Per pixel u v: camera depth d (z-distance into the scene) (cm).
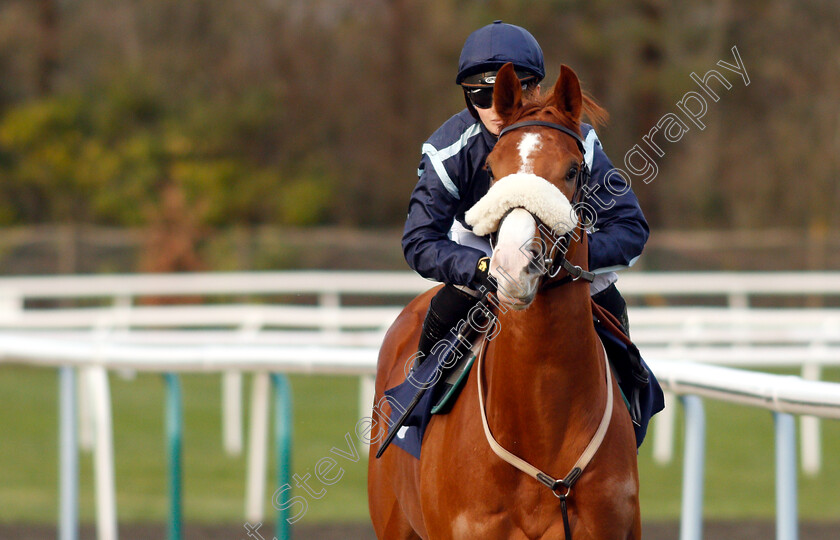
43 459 1089
